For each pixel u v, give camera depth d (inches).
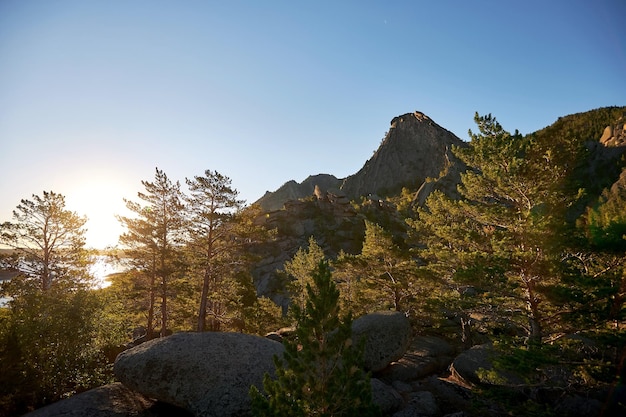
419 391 663.8
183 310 1337.4
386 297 1040.2
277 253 2640.3
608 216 505.4
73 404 503.5
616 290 432.1
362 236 2738.7
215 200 1091.3
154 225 1151.6
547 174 579.8
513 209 650.8
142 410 529.0
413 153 6013.8
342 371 333.7
